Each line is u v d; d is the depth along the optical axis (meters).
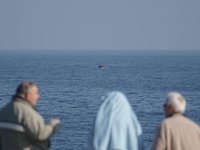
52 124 15.92
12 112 15.49
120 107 14.81
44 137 15.25
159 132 15.70
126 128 14.49
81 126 132.25
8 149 15.41
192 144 15.38
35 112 15.77
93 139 14.53
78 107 177.12
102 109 14.88
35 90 16.14
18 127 15.25
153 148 15.67
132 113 15.29
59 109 171.25
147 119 147.38
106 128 14.34
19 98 15.89
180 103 15.94
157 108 175.00
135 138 14.48
